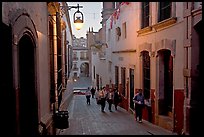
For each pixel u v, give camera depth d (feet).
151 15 36.52
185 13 26.08
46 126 21.59
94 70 111.75
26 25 16.60
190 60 25.34
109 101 50.62
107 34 75.20
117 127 31.83
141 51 41.09
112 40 66.74
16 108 14.67
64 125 27.61
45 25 24.81
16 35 14.57
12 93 13.80
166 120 31.65
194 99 25.43
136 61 44.27
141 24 41.83
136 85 44.29
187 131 25.50
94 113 47.65
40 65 21.76
